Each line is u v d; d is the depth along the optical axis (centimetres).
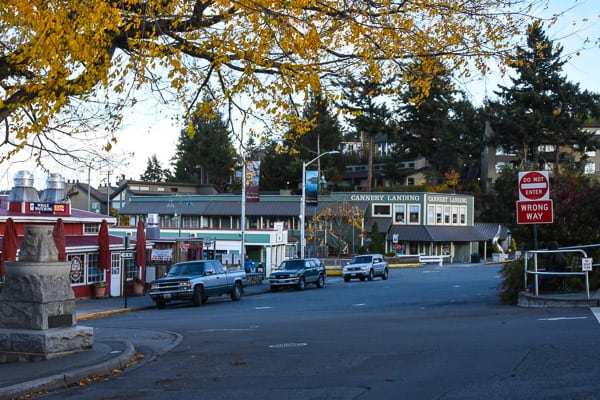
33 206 3378
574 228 2139
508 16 1282
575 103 7062
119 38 1218
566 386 805
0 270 2889
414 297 3023
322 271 4500
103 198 9238
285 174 9156
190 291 3170
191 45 1255
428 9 1270
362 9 1264
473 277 4775
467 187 9162
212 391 941
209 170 9144
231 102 1341
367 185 9506
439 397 793
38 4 1070
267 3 1200
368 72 1296
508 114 7425
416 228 7831
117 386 1049
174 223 8250
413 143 8762
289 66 1248
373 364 1062
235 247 5791
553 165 7519
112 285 3709
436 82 1345
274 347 1357
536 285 1875
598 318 1413
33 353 1259
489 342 1191
